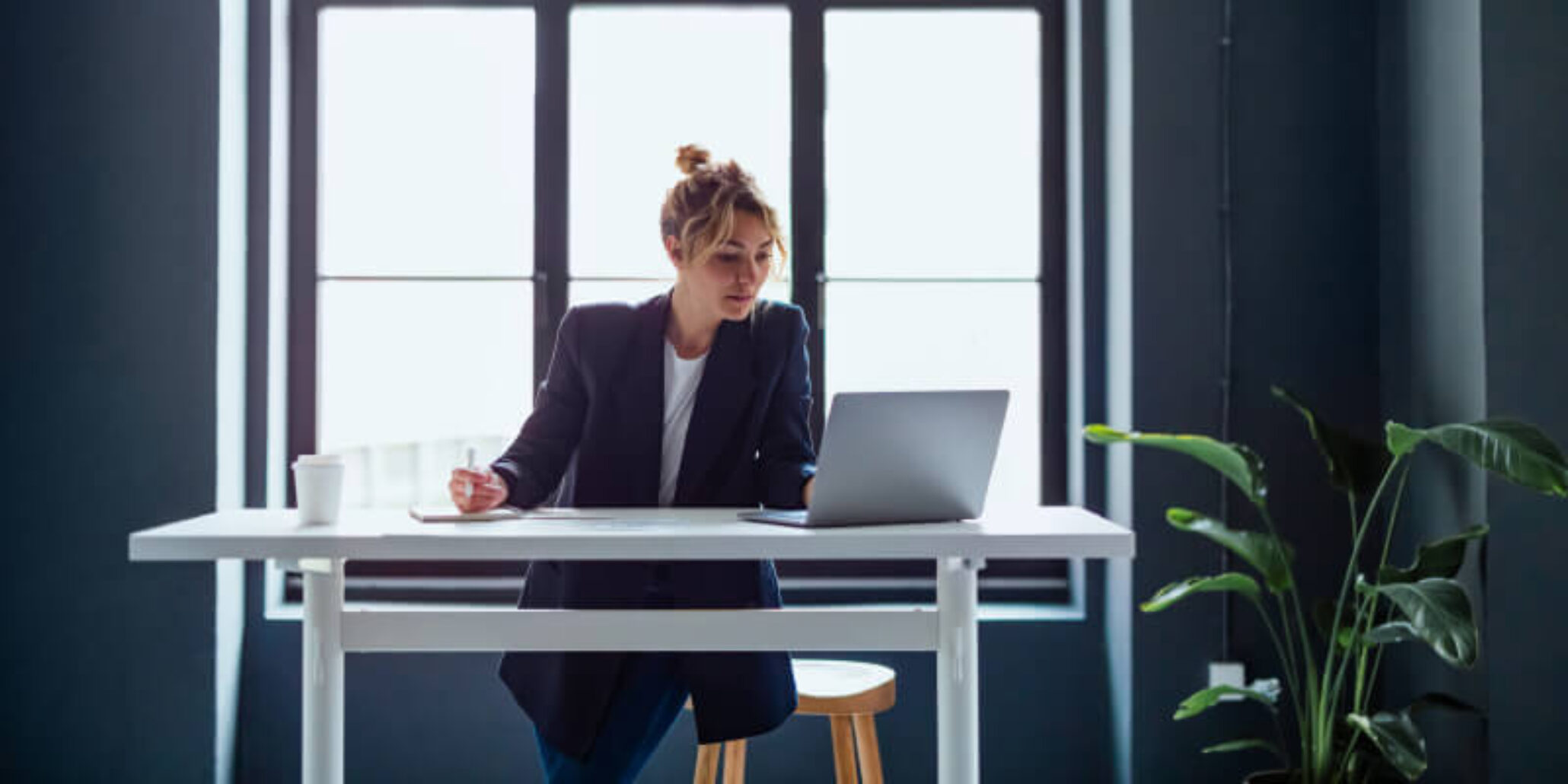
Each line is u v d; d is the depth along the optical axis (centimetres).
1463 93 255
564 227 315
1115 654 293
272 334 304
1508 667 247
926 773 293
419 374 316
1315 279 288
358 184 316
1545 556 246
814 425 315
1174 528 284
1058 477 319
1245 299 288
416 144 317
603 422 196
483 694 292
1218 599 284
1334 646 251
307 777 174
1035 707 299
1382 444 277
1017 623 299
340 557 157
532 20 318
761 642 172
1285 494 286
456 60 317
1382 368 288
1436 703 242
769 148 318
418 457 316
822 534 157
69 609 281
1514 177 248
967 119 320
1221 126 288
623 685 185
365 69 317
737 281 186
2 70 284
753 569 190
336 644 174
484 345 316
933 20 320
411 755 291
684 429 201
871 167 319
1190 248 287
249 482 301
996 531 162
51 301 283
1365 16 291
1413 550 276
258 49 303
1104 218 306
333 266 316
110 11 284
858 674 236
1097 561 301
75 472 282
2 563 282
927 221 319
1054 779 298
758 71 318
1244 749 283
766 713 188
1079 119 308
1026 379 320
